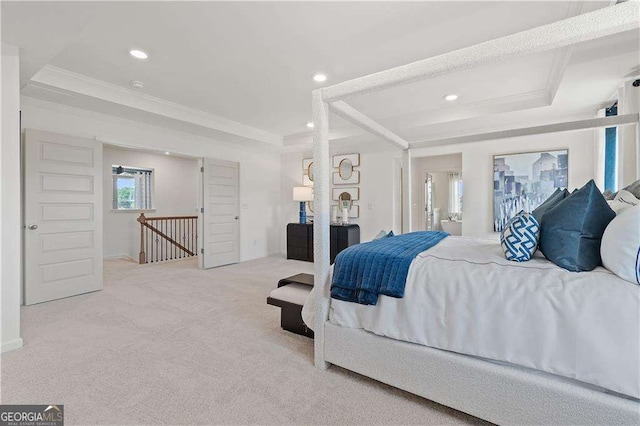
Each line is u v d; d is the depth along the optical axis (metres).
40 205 3.26
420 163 6.20
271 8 2.05
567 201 1.50
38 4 1.79
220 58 2.76
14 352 2.11
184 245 7.03
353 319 1.79
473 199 4.68
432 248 1.94
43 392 1.65
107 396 1.62
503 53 1.36
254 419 1.46
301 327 2.41
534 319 1.27
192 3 1.99
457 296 1.46
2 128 2.17
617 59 2.36
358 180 5.80
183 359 2.02
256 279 4.36
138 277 4.47
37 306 3.12
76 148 3.55
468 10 2.08
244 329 2.53
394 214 5.46
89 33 2.35
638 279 1.16
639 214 1.20
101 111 3.79
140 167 6.95
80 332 2.45
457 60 1.47
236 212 5.80
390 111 4.27
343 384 1.75
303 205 6.13
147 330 2.50
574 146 4.00
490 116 3.90
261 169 6.40
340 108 2.05
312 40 2.46
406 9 2.07
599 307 1.17
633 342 1.10
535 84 3.30
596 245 1.38
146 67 2.95
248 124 5.04
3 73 2.18
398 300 1.62
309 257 5.81
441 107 4.09
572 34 1.23
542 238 1.56
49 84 2.98
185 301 3.30
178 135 4.85
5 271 2.14
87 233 3.63
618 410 1.12
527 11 2.08
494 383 1.35
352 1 1.99
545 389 1.25
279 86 3.42
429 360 1.52
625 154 2.68
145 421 1.44
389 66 2.91
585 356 1.16
